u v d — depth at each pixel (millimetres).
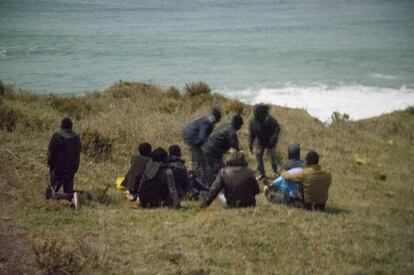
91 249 14844
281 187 22391
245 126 42156
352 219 21078
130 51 153500
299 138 41000
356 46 172750
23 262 13812
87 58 138125
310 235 18219
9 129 30188
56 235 15953
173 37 191750
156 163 21219
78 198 20312
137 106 44656
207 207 21344
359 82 104000
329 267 15547
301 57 146000
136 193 22531
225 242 17031
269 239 17547
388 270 15539
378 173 32188
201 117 25312
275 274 14859
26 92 44844
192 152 25234
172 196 20703
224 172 20969
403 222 21688
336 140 42250
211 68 123125
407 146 42469
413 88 96062
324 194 21547
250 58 142125
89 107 41938
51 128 32281
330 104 80375
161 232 17391
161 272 14148
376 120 54594
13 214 17969
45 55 142125
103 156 28625
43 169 24203
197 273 14539
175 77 110500
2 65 123125
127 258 14867
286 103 81812
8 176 22250
